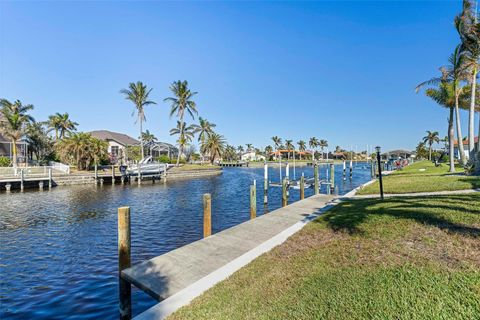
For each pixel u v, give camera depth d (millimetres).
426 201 8719
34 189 27172
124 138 67562
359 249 5363
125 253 5957
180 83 48781
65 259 8555
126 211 5980
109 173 35094
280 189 27609
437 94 24266
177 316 3934
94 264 8148
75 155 36781
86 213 15703
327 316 3457
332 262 4988
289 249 6188
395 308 3396
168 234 11148
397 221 6617
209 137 61469
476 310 3133
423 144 82000
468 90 22531
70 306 5891
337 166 80562
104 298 6211
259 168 79125
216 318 3760
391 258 4707
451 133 23531
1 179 25156
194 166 53438
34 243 10180
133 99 46094
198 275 5781
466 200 8352
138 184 32531
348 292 3898
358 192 14773
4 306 5883
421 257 4559
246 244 7598
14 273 7527
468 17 18641
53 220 14000
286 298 4023
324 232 7074
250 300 4133
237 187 29625
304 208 11984
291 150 109188
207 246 7445
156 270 5953
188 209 16656
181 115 49969
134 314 5602
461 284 3615
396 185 15680
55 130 53344
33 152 46062
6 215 15242
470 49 19344
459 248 4680
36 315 5555
